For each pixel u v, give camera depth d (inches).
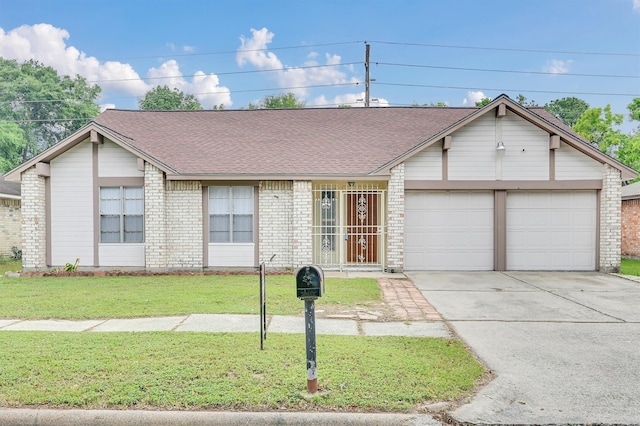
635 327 254.1
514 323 262.2
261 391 153.3
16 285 394.0
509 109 481.7
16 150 1418.6
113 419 138.5
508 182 485.4
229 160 502.3
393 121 618.8
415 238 498.9
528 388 163.0
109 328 241.8
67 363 179.6
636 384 167.5
